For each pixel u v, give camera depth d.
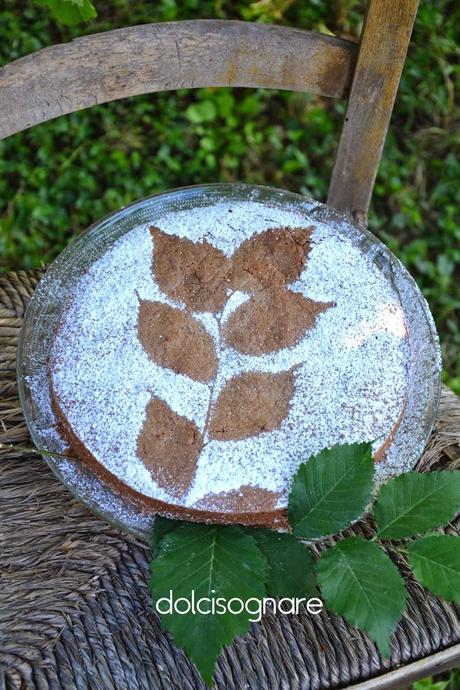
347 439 0.83
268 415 0.83
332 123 1.43
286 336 0.85
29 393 0.87
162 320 0.85
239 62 0.91
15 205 1.31
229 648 0.83
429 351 0.90
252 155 1.39
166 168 1.36
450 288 1.38
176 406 0.83
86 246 0.90
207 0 1.40
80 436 0.83
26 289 0.97
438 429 0.94
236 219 0.88
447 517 0.82
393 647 0.84
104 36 0.87
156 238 0.87
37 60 0.86
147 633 0.83
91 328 0.85
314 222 0.89
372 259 0.92
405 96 1.44
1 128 0.88
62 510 0.87
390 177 1.40
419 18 1.44
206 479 0.82
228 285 0.86
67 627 0.83
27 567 0.85
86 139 1.34
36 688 0.80
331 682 0.83
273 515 0.83
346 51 0.91
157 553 0.82
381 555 0.81
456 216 1.42
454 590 0.80
